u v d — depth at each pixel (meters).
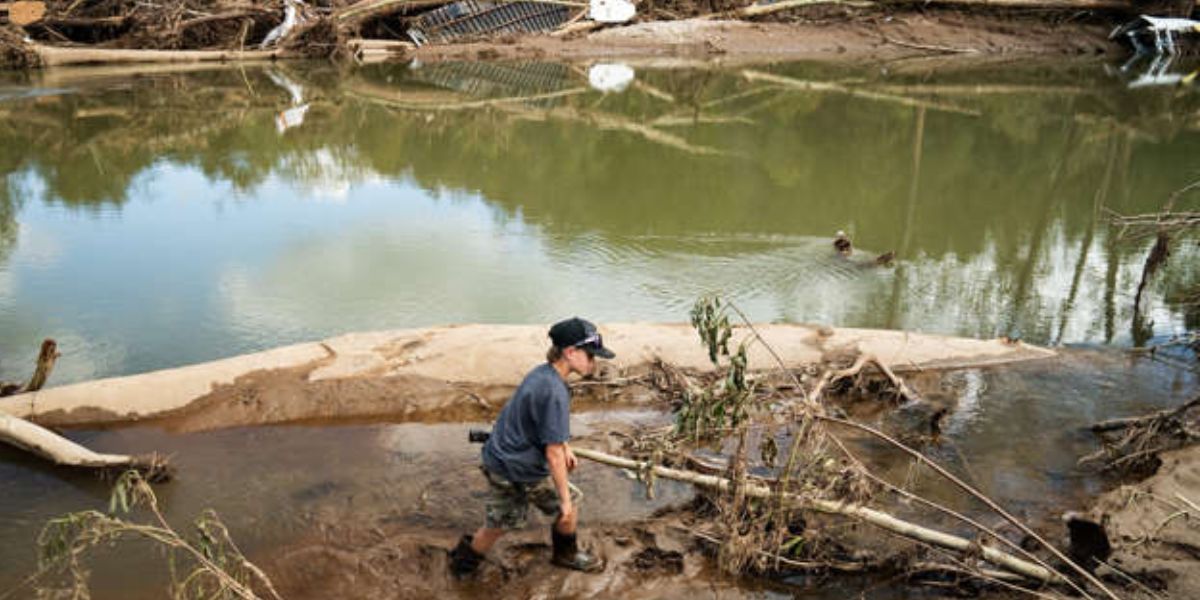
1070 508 5.23
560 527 4.47
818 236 11.29
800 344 7.40
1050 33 32.81
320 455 5.81
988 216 12.52
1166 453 5.62
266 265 9.99
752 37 32.47
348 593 4.43
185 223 11.62
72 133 17.20
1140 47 31.53
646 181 14.16
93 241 10.80
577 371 4.23
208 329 8.21
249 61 28.50
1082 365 7.37
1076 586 4.14
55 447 5.51
